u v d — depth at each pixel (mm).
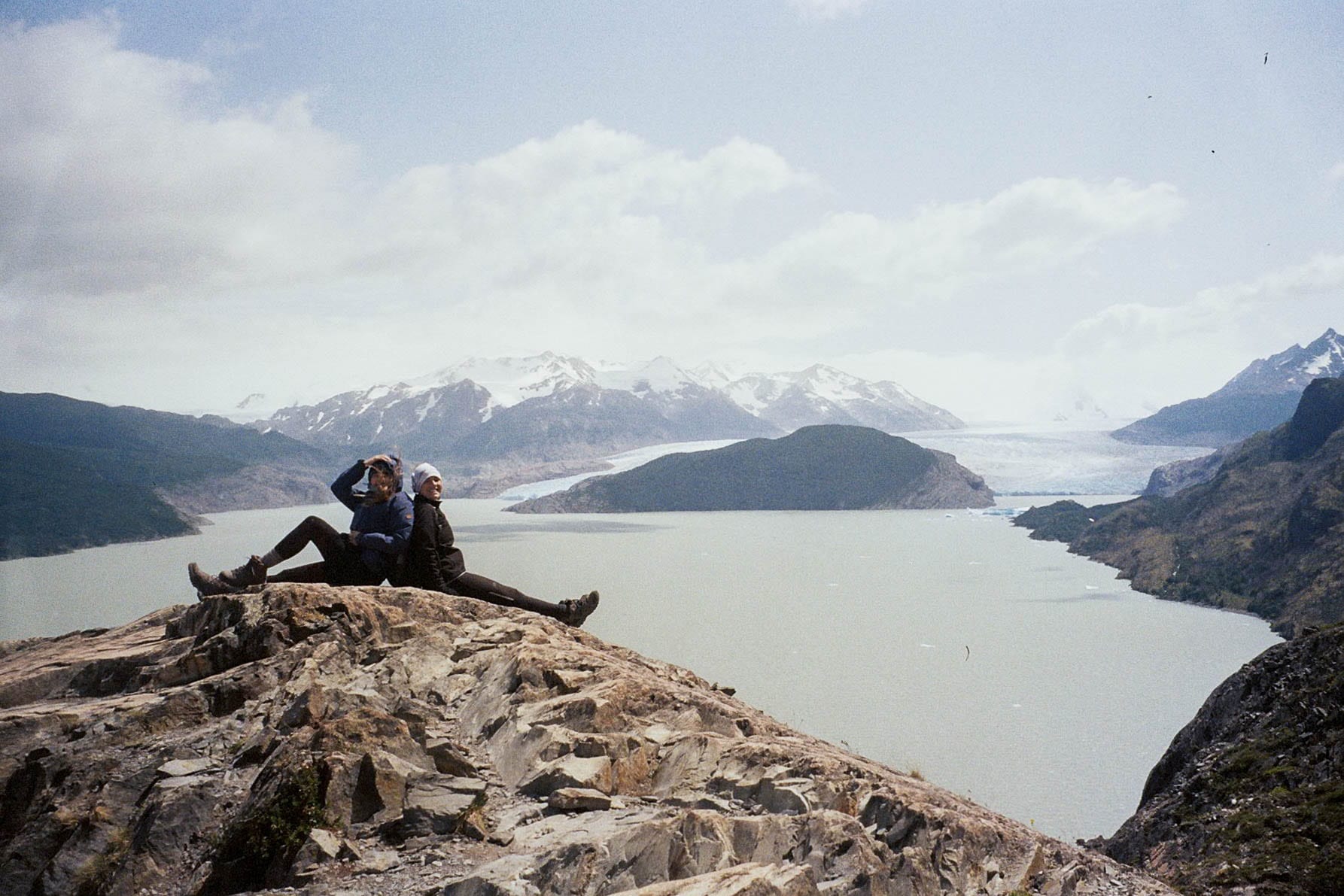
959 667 189500
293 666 10266
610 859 7164
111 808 8438
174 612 13984
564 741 9180
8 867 8086
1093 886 9656
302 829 7820
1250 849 31312
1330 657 41688
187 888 7703
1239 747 40688
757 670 191625
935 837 8516
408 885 7316
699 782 8969
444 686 10797
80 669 10984
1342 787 32438
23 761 9078
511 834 8055
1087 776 123250
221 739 9266
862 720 153500
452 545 13250
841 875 7441
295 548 12492
